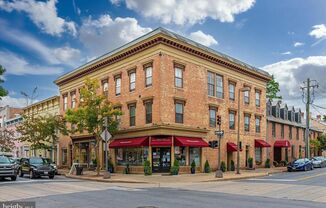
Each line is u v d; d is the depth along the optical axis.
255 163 42.25
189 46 32.97
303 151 56.88
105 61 36.88
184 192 17.92
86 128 31.39
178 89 32.03
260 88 43.81
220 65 37.38
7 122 68.12
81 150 42.22
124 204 13.38
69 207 12.66
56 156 48.19
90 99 30.75
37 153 53.47
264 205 13.39
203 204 13.47
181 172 31.62
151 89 31.28
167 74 31.08
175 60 31.98
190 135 32.62
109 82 36.88
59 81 46.03
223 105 37.38
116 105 35.00
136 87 33.09
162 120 30.11
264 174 31.64
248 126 41.25
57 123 40.47
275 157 49.50
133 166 32.62
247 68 40.75
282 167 44.84
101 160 37.75
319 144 59.03
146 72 32.19
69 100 44.31
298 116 56.97
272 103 52.84
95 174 31.59
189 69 33.44
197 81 34.25
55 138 42.19
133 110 33.50
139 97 32.53
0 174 24.64
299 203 14.05
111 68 36.66
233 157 38.19
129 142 32.22
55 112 49.00
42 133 40.78
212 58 35.97
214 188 20.25
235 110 38.94
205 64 35.44
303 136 57.53
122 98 34.78
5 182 23.50
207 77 35.66
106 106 31.08
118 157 35.03
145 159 31.70
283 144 47.50
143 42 31.84
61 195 16.23
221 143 36.53
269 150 47.38
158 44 30.84
